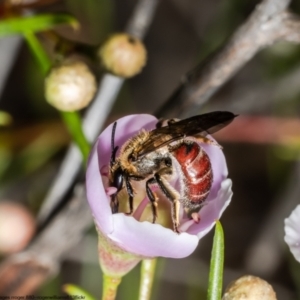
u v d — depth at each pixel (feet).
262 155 0.62
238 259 0.59
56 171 0.54
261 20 0.41
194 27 0.66
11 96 0.61
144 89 0.66
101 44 0.43
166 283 0.58
